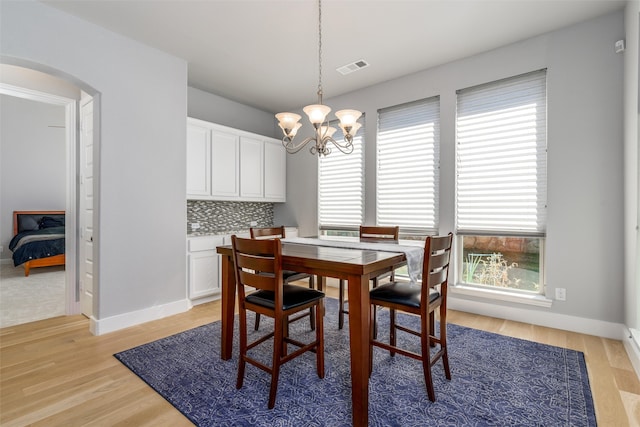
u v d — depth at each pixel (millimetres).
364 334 1590
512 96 3021
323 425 1567
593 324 2621
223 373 2057
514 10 2459
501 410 1662
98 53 2645
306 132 4660
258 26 2660
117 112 2766
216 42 2922
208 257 3590
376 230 3088
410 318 3107
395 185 3771
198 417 1620
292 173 4789
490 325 2875
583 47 2633
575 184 2682
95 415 1637
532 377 1978
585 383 1902
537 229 2906
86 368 2115
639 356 1969
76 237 3230
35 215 6172
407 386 1893
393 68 3453
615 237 2525
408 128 3676
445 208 3377
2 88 2746
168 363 2184
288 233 4582
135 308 2902
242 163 4160
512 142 3023
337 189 4316
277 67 3420
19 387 1890
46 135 6465
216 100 4230
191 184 3561
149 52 2982
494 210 3123
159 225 3072
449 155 3344
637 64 2131
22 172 6215
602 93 2561
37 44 2326
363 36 2820
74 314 3219
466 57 3219
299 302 1853
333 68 3443
